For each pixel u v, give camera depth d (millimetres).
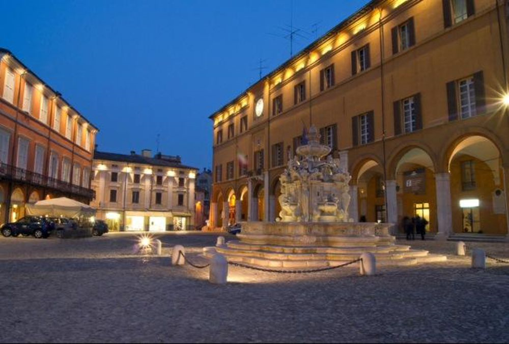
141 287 7539
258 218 44719
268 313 5543
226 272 8125
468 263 12055
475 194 26953
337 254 11453
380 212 33969
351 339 4418
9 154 30547
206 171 89812
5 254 14383
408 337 4523
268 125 42000
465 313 5625
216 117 57250
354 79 29891
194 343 4207
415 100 24438
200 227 72375
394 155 25781
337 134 31266
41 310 5633
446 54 22719
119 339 4324
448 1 22953
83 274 9211
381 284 8008
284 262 10719
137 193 59188
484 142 23656
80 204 28391
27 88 33531
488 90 20219
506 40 19594
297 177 15805
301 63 37594
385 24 27469
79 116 45094
